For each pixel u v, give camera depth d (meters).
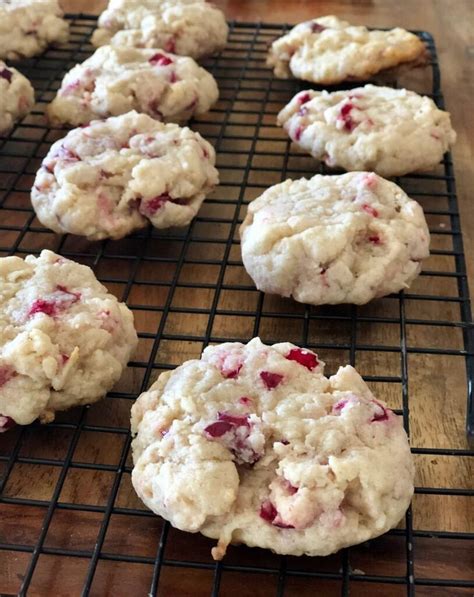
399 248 0.19
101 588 0.14
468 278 0.20
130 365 0.17
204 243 0.22
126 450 0.15
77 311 0.17
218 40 0.29
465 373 0.18
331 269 0.18
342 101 0.23
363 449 0.14
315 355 0.16
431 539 0.14
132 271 0.21
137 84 0.24
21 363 0.15
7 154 0.24
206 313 0.19
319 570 0.14
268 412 0.14
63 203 0.20
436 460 0.16
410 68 0.27
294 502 0.13
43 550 0.14
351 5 0.33
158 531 0.15
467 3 0.33
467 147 0.25
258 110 0.27
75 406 0.16
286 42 0.27
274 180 0.24
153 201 0.20
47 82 0.28
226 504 0.13
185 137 0.22
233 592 0.14
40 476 0.16
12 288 0.17
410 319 0.19
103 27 0.29
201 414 0.15
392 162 0.22
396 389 0.17
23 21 0.28
